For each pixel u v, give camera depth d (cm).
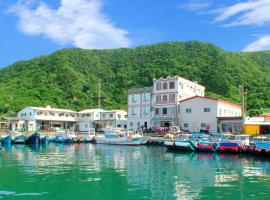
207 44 16300
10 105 11962
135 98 7944
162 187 2370
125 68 15962
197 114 6906
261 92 11269
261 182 2577
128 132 6844
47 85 13750
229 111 7312
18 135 7262
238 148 4469
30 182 2534
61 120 10069
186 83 7550
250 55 17312
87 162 3772
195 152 4847
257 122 6234
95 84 14675
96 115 10056
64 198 2059
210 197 2092
